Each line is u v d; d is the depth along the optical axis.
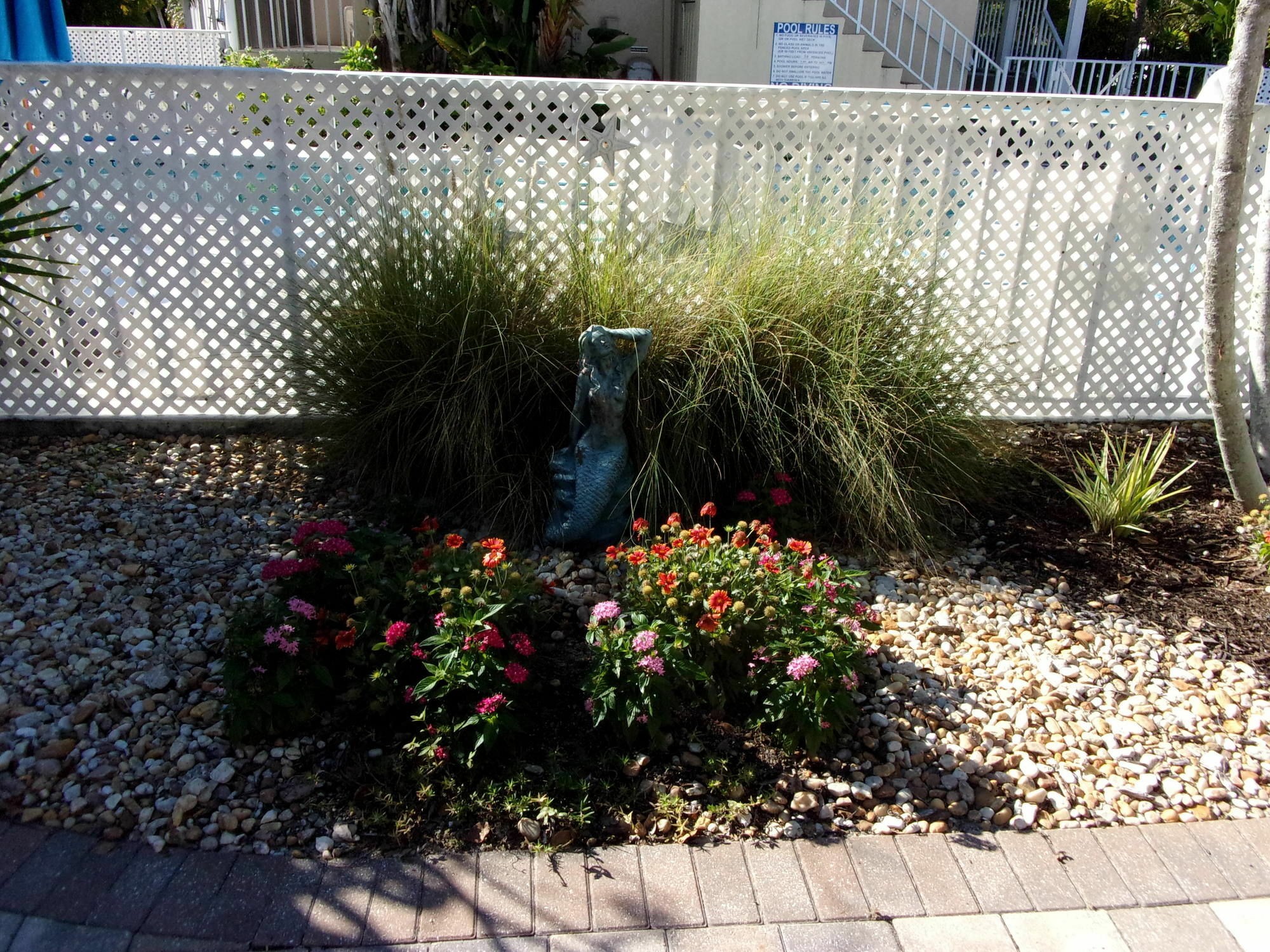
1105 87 11.57
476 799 2.20
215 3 11.17
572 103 4.02
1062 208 4.48
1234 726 2.63
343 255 4.14
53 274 3.84
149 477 3.92
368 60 9.95
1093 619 3.14
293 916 1.92
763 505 3.32
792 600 2.50
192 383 4.35
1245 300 4.81
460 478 3.56
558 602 2.97
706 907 1.98
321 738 2.38
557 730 2.43
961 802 2.30
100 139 3.96
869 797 2.29
